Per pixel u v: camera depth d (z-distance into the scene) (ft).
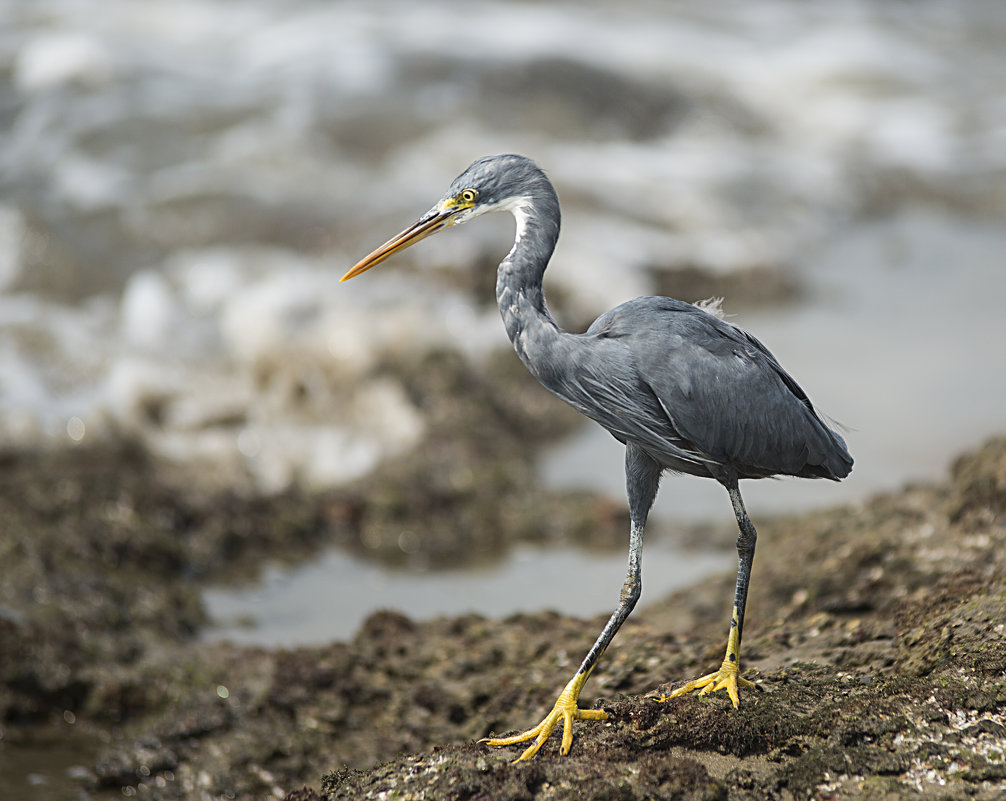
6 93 86.58
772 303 65.16
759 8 133.80
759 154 91.45
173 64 94.58
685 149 91.35
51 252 65.41
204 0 112.47
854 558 26.86
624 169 84.33
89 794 26.11
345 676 27.63
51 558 34.47
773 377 20.54
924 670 20.49
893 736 18.19
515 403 50.37
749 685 20.47
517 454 46.55
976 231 79.92
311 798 19.24
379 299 57.93
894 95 105.29
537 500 42.50
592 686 24.41
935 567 25.68
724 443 19.97
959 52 121.08
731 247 71.67
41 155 77.87
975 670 19.65
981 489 27.32
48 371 50.65
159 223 69.46
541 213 20.53
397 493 42.42
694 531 40.01
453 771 18.35
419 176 80.02
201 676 29.35
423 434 46.83
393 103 89.04
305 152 80.84
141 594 33.91
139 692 29.37
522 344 20.38
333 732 26.55
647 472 20.66
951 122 99.96
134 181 74.95
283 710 27.32
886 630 23.04
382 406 47.91
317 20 108.68
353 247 67.56
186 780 26.23
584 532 40.65
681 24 122.42
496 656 27.12
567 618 28.78
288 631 33.76
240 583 37.24
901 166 90.12
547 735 19.20
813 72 108.68
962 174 89.15
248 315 53.52
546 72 96.63
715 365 19.81
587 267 64.28
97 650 30.63
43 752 27.86
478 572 38.22
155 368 49.96
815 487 42.68
